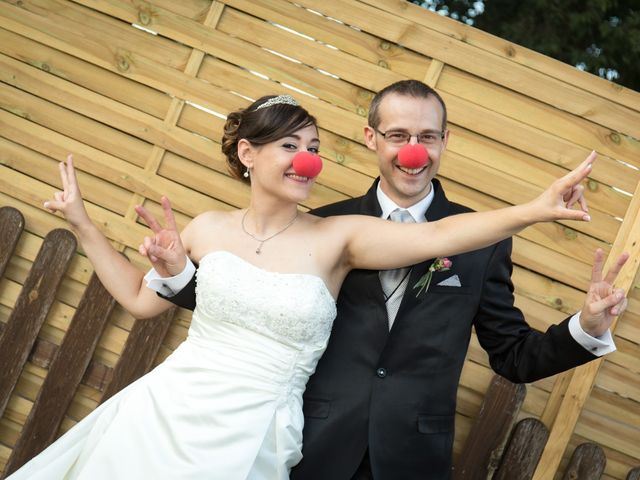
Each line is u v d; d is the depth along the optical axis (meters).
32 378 3.89
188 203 3.79
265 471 2.71
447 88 3.69
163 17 3.81
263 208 2.95
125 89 3.84
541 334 2.88
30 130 3.89
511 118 3.66
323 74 3.73
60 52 3.88
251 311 2.75
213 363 2.76
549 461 3.61
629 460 3.69
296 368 2.76
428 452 2.81
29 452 3.73
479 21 5.22
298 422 2.76
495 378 3.59
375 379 2.83
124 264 3.05
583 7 5.09
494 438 3.56
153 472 2.67
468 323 2.89
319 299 2.76
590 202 3.65
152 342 3.71
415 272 2.88
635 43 5.02
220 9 3.78
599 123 3.63
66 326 3.86
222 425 2.69
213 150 3.77
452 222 2.73
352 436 2.80
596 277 2.61
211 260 2.85
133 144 3.83
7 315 3.90
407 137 2.93
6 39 3.90
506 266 2.97
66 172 3.05
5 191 3.90
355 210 3.14
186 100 3.79
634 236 3.61
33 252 3.89
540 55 3.64
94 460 2.74
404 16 3.68
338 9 3.72
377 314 2.87
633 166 3.63
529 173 3.66
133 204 3.82
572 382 3.62
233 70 3.77
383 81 3.70
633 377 3.67
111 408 2.89
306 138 2.92
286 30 3.75
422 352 2.84
